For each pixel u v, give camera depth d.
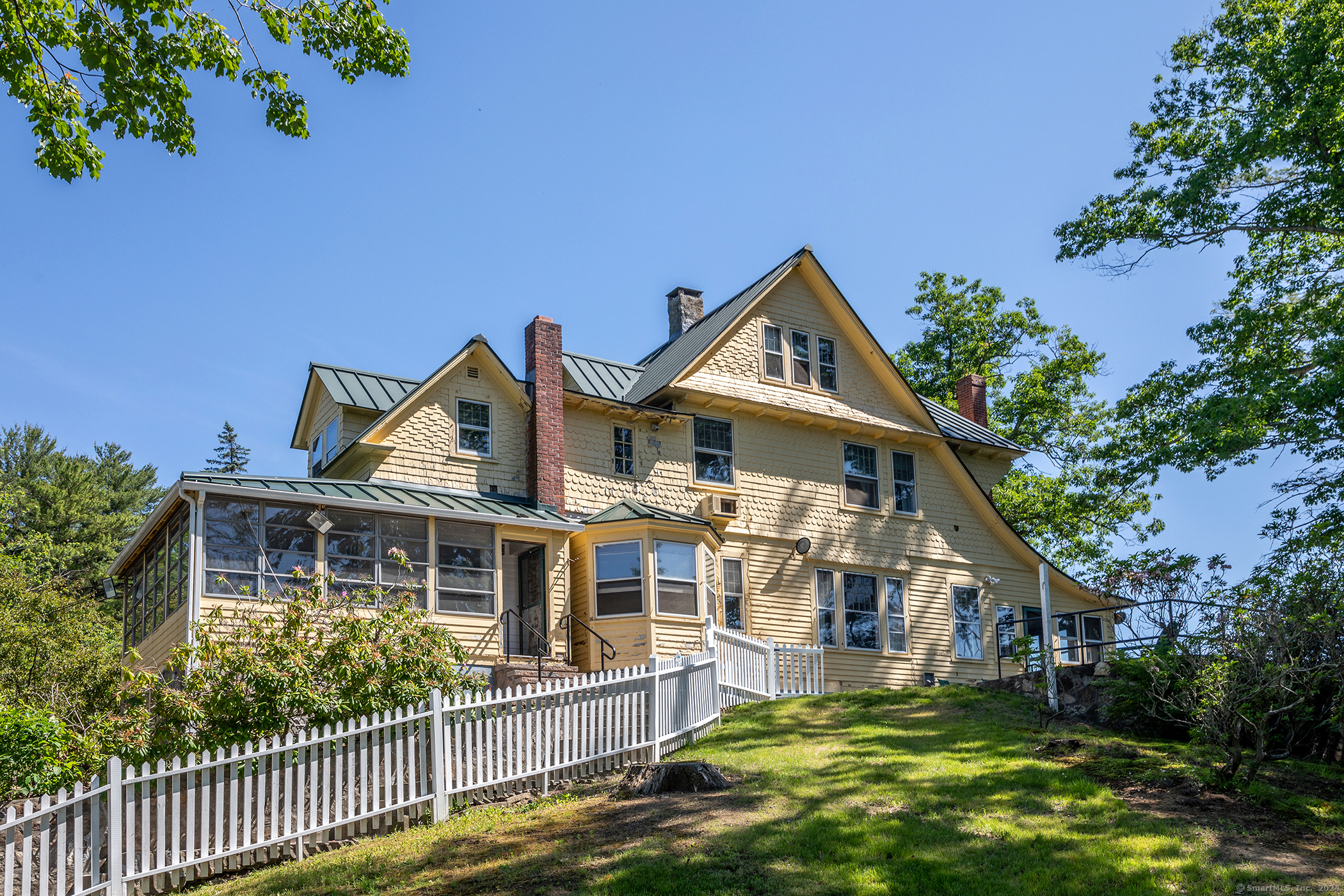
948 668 28.52
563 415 24.44
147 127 12.90
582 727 14.08
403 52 13.75
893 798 11.51
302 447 26.97
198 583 18.38
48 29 12.25
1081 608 31.11
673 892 9.17
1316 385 23.41
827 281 28.94
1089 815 10.91
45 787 11.86
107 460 54.00
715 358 26.81
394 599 20.11
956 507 30.25
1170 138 29.05
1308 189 27.06
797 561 26.91
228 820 11.11
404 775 12.52
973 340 43.44
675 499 25.66
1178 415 26.94
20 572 25.08
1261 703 12.23
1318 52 24.73
